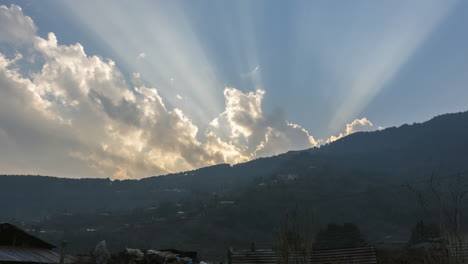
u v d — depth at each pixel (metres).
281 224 7.09
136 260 19.56
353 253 17.33
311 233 6.83
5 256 17.31
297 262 6.66
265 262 18.28
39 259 18.27
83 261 19.31
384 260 16.27
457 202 4.34
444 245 4.36
